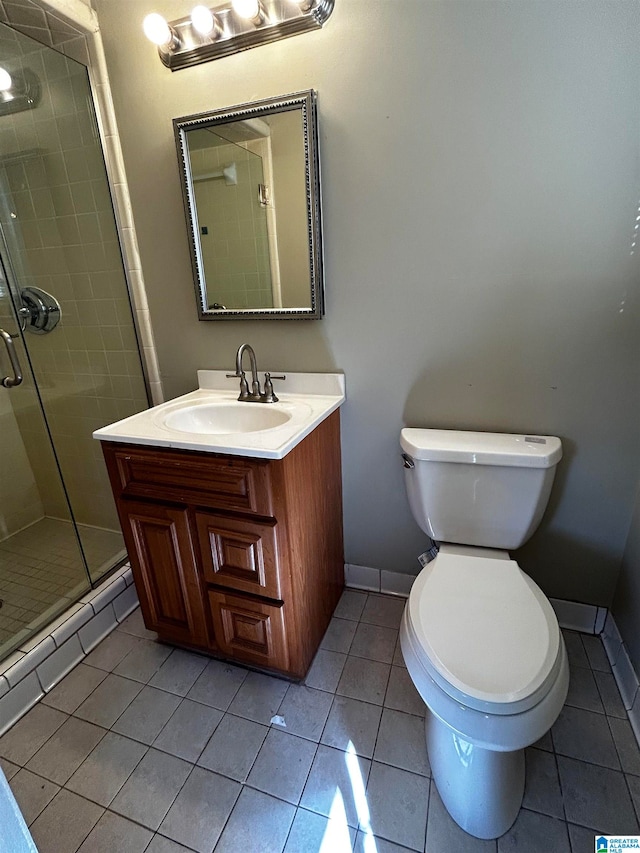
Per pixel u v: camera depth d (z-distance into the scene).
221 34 1.24
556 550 1.43
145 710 1.27
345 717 1.23
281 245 1.38
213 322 1.58
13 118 1.53
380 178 1.24
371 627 1.54
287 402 1.45
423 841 0.94
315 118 1.23
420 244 1.26
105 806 1.03
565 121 1.06
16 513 2.00
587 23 0.99
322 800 1.03
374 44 1.14
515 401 1.32
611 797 1.01
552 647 0.90
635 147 1.03
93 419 1.89
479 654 0.89
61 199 1.59
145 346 1.72
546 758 1.09
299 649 1.28
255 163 1.32
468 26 1.06
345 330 1.42
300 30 1.18
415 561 1.63
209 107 1.34
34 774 1.11
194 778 1.09
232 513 1.17
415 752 1.12
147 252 1.58
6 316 1.76
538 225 1.15
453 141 1.15
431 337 1.34
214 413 1.49
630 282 1.12
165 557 1.31
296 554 1.20
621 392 1.21
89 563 1.79
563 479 1.34
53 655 1.37
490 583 1.10
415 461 1.27
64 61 1.42
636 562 1.24
